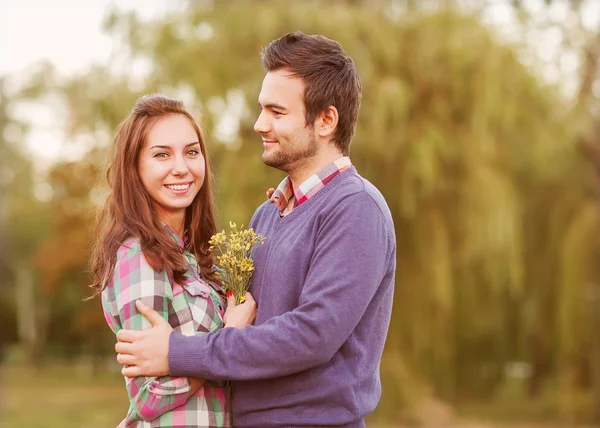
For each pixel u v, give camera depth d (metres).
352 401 2.47
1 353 34.34
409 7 12.48
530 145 12.53
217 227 2.96
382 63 11.93
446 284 11.91
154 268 2.48
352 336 2.52
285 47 2.62
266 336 2.37
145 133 2.63
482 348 16.03
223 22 11.97
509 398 16.39
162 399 2.41
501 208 11.76
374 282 2.44
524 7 11.98
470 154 11.76
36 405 19.12
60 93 22.02
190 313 2.53
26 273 32.72
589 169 13.92
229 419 2.61
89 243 2.96
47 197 30.69
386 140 11.48
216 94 11.59
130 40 12.43
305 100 2.58
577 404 14.23
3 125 24.67
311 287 2.41
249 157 11.71
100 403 19.59
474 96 11.75
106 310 2.57
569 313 13.88
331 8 12.22
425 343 12.44
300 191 2.61
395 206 11.88
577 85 13.88
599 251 13.78
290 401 2.47
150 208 2.62
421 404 12.48
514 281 12.09
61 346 34.75
